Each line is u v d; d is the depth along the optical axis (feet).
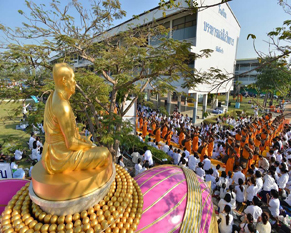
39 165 9.09
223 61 81.56
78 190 7.86
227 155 40.34
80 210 8.39
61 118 7.76
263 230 19.01
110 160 9.30
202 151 40.32
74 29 28.81
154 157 40.01
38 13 25.31
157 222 11.06
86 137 9.91
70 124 7.98
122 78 27.14
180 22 66.80
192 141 46.70
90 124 31.50
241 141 43.93
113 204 9.21
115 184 10.59
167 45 22.58
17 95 29.30
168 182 13.76
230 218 20.39
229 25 82.23
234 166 35.40
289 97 20.39
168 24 70.23
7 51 23.34
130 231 8.69
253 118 72.23
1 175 26.50
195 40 62.90
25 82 30.12
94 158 8.48
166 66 22.80
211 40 70.74
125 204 9.34
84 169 8.55
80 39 28.86
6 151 33.83
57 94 8.02
